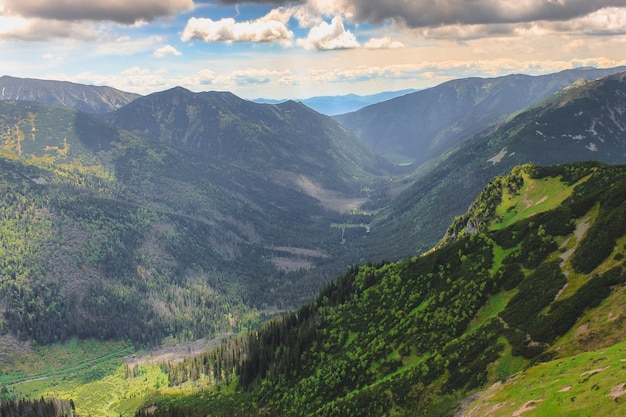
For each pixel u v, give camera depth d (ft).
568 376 320.70
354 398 503.20
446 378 445.37
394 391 475.72
